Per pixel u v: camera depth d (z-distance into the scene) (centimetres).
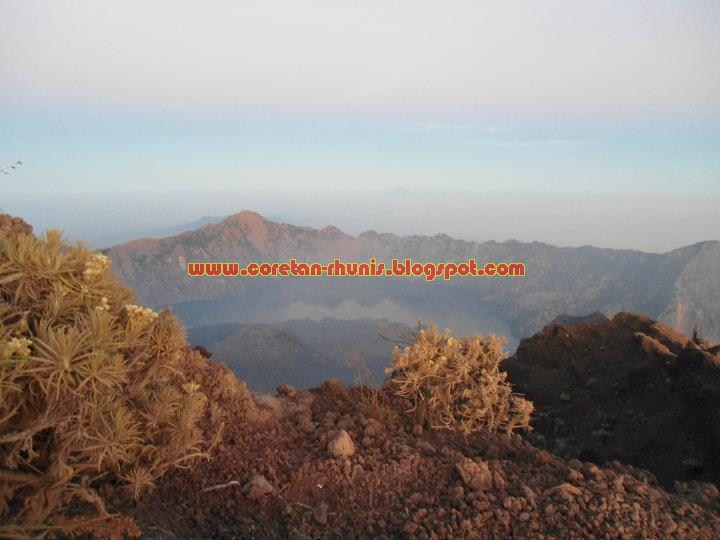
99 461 276
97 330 275
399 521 353
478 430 513
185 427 338
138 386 319
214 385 441
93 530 283
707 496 443
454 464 412
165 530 316
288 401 515
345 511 359
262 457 392
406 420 504
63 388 258
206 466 373
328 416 484
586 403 1021
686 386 861
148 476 320
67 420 258
